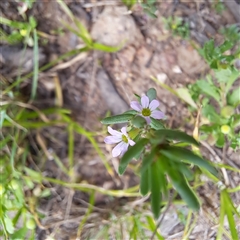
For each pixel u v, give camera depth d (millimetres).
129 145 134
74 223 203
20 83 204
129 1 192
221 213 171
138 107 130
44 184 206
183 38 192
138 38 196
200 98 190
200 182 190
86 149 208
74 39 201
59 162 207
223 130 174
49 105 207
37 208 202
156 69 195
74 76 204
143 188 114
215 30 193
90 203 201
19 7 197
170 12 194
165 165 112
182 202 190
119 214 199
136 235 187
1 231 185
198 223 192
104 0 196
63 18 199
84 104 206
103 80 201
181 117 195
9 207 186
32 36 197
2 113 188
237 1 191
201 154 191
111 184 205
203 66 191
